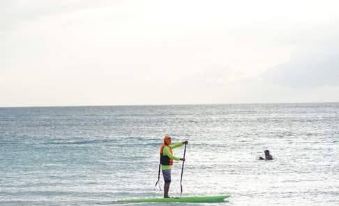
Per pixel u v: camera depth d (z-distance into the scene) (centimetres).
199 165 5456
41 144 8575
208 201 3309
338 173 4666
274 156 6312
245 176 4556
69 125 15938
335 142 8425
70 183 4153
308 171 4834
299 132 11319
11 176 4569
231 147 7844
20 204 3216
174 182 4225
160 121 18725
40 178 4444
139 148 7781
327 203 3238
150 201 3275
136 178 4456
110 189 3850
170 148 3328
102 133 11750
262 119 19238
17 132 12150
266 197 3462
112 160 5994
